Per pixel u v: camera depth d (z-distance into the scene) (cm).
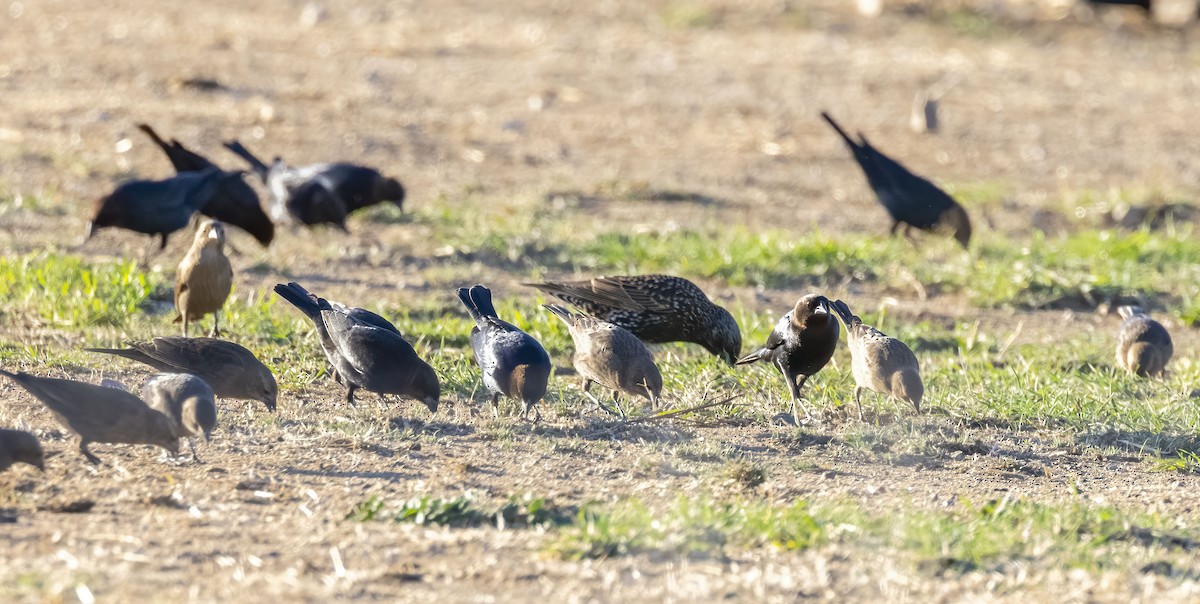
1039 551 812
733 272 1736
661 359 1373
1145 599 740
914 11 3775
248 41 3191
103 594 682
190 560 745
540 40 3375
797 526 832
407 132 2538
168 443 924
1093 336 1516
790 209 2197
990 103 2998
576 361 1187
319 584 716
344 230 1834
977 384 1272
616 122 2712
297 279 1623
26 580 693
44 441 977
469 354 1327
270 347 1298
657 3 3803
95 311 1345
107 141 2303
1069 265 1789
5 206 1842
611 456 1028
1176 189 2381
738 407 1180
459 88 2895
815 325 1138
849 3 3834
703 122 2748
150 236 1683
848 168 2483
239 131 2441
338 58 3083
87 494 866
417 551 778
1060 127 2836
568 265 1775
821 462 1042
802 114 2847
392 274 1688
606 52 3288
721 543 814
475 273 1706
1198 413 1184
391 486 920
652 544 796
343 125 2538
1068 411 1193
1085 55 3484
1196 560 821
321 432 1040
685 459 1027
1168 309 1661
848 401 1220
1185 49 3588
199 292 1269
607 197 2198
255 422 1059
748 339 1434
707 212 2136
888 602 726
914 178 1906
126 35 3167
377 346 1079
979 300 1667
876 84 3119
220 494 880
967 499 932
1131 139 2767
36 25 3225
